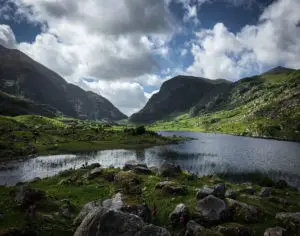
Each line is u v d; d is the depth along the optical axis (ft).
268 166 263.90
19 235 49.52
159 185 103.86
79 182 123.24
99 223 43.80
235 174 222.48
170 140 550.77
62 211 69.10
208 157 328.08
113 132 597.52
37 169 232.32
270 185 145.07
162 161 294.46
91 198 94.22
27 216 60.64
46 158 300.20
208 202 76.23
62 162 274.77
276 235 60.13
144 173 141.49
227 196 95.14
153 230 44.45
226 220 71.61
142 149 407.85
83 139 486.38
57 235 54.65
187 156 337.52
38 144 387.55
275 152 382.42
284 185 140.15
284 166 264.31
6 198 74.90
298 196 114.11
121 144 460.14
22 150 321.11
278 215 74.33
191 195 96.43
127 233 43.19
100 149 394.73
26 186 74.54
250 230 65.41
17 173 212.84
